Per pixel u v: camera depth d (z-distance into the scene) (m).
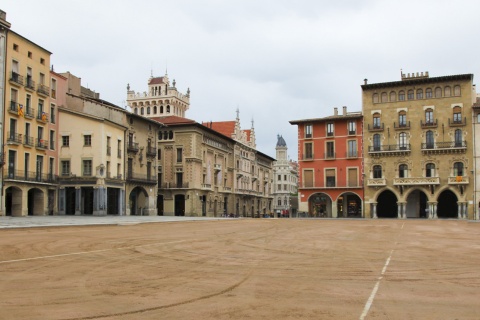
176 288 11.70
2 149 53.97
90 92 79.75
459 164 73.12
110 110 70.00
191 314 9.23
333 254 18.92
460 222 56.25
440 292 11.37
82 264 15.50
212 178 94.81
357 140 78.94
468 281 12.87
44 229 31.39
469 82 73.19
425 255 18.69
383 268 15.09
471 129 72.56
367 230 36.12
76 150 65.25
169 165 87.38
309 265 15.70
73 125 65.62
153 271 14.24
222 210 99.88
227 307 9.80
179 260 16.70
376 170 77.88
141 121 78.00
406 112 76.50
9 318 8.84
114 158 68.19
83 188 66.31
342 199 81.50
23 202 56.94
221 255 18.28
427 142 75.00
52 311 9.36
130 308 9.66
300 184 81.69
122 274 13.66
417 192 77.25
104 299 10.45
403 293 11.23
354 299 10.58
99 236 26.42
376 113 78.12
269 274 13.83
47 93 63.06
